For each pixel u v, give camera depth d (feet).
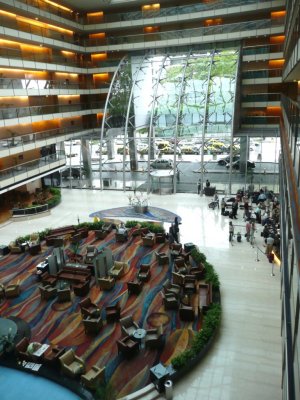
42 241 78.89
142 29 134.00
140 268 61.41
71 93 125.70
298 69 39.99
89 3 125.29
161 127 113.09
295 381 19.51
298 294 21.01
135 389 38.01
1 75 105.50
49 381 40.22
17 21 107.14
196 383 38.60
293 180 27.40
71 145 120.67
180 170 124.16
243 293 55.31
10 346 43.75
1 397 38.47
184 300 50.80
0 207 104.27
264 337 45.27
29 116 103.96
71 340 46.29
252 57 118.62
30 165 103.09
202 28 119.65
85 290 56.65
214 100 106.32
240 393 37.09
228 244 73.10
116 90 124.98
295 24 38.34
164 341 44.93
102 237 78.43
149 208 97.30
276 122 122.21
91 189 120.57
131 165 124.47
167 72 116.67
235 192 106.93
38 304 54.95
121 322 46.88
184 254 64.59
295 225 18.69
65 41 123.85
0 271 66.08
